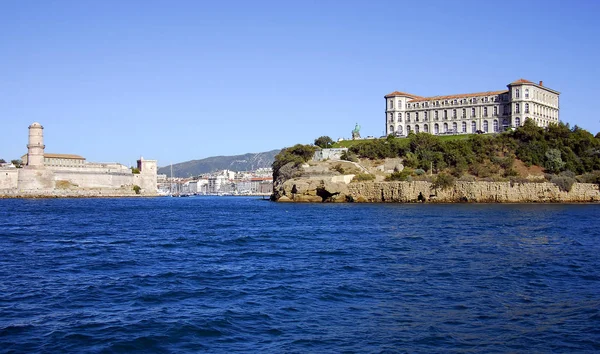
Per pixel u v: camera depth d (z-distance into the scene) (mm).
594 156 155500
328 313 27906
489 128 198875
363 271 39156
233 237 63594
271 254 48531
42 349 22844
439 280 35812
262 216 104188
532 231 66875
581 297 31188
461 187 137625
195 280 36500
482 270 39344
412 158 163875
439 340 23656
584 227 72125
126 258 47031
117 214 119625
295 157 175625
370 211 110000
